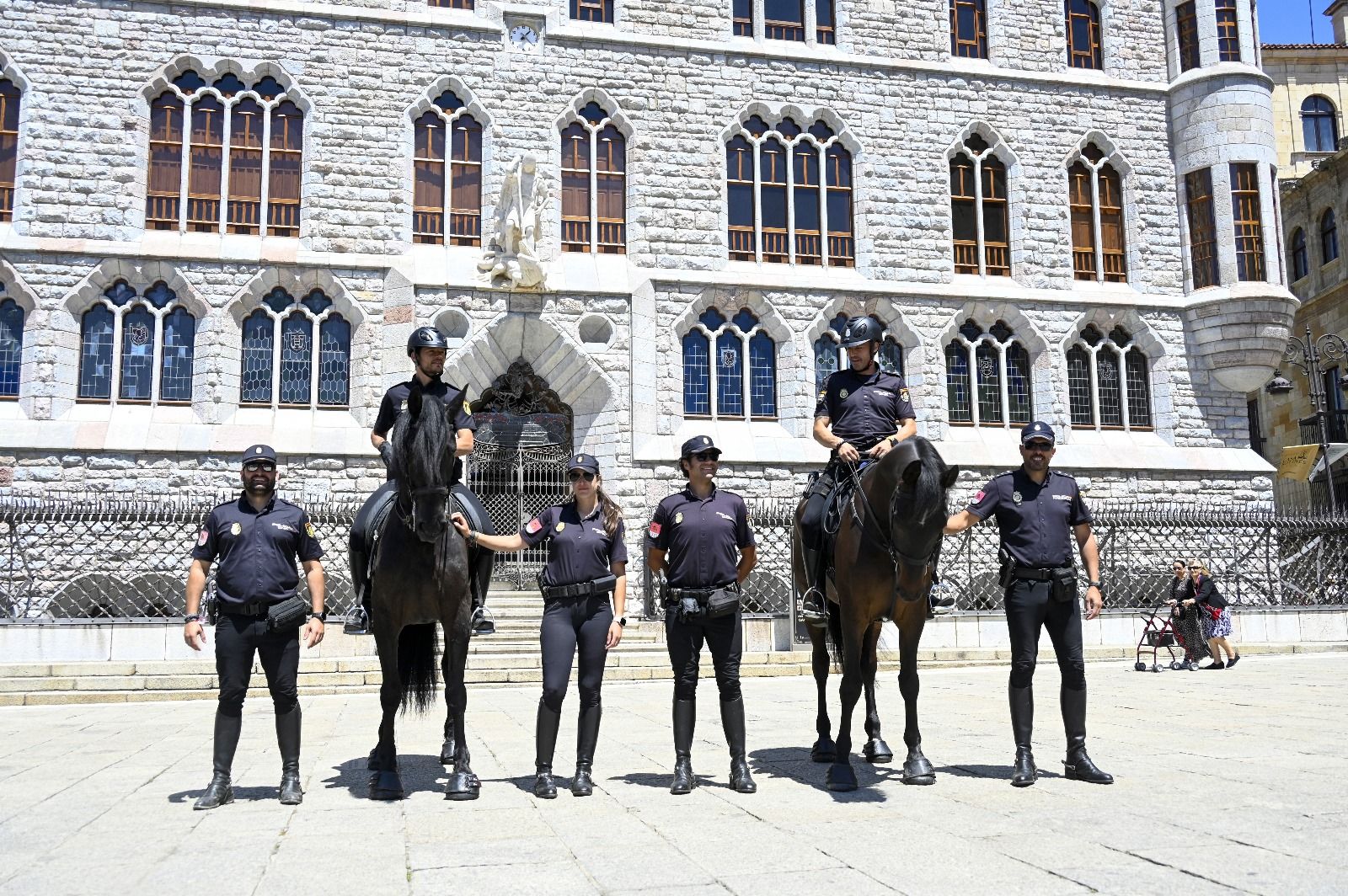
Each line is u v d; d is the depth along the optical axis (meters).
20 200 21.33
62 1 21.94
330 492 21.50
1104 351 26.27
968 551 21.38
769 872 4.89
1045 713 11.44
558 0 24.36
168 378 21.67
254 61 22.58
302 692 15.02
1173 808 6.23
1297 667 17.50
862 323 8.19
